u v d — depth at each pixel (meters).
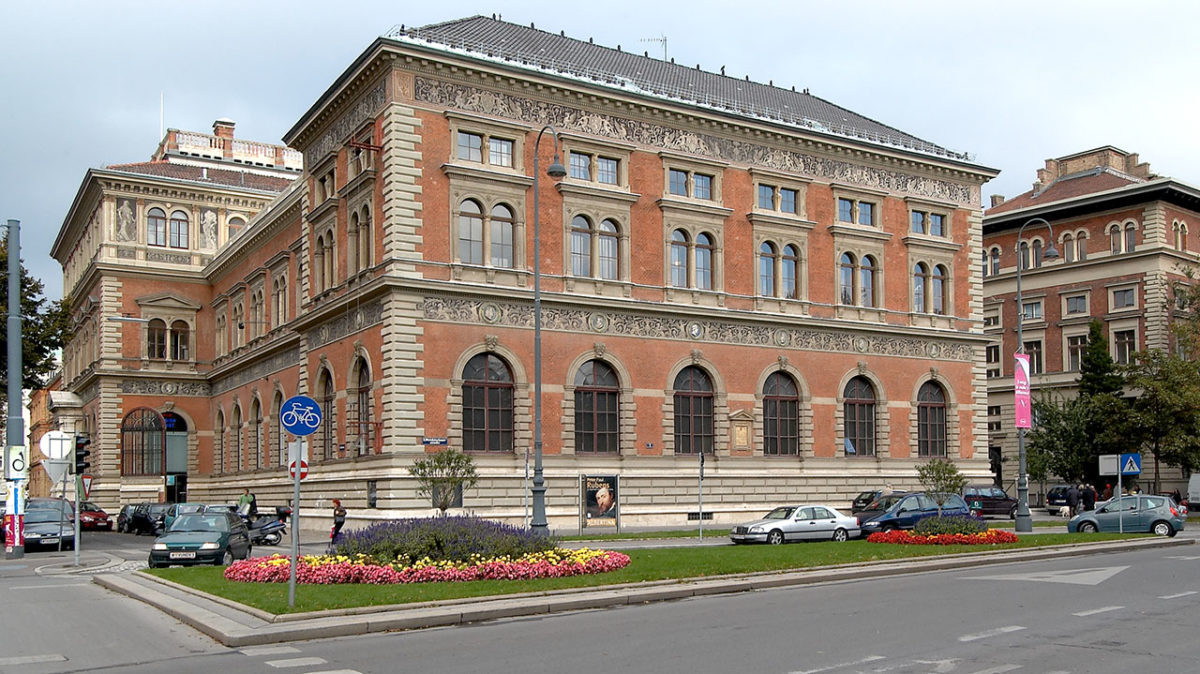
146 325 78.81
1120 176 88.06
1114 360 82.19
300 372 58.09
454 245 48.44
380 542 26.03
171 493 78.81
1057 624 18.69
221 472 77.06
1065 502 70.56
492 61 49.59
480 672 14.73
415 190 47.72
